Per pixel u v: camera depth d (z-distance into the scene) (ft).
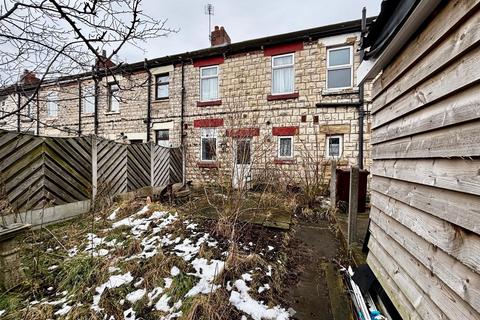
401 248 5.71
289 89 24.95
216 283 7.72
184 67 29.32
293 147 24.36
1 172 11.55
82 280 8.21
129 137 32.09
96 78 11.37
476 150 3.43
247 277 8.14
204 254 9.37
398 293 5.62
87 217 14.61
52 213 13.76
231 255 8.79
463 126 3.73
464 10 3.69
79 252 10.09
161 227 12.49
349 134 22.48
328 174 22.06
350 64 22.52
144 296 7.39
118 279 8.16
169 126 29.99
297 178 22.77
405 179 5.59
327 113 23.21
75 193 15.07
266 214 14.61
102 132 33.76
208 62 28.02
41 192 13.25
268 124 25.27
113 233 11.92
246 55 26.27
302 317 6.64
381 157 7.29
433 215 4.46
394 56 6.42
